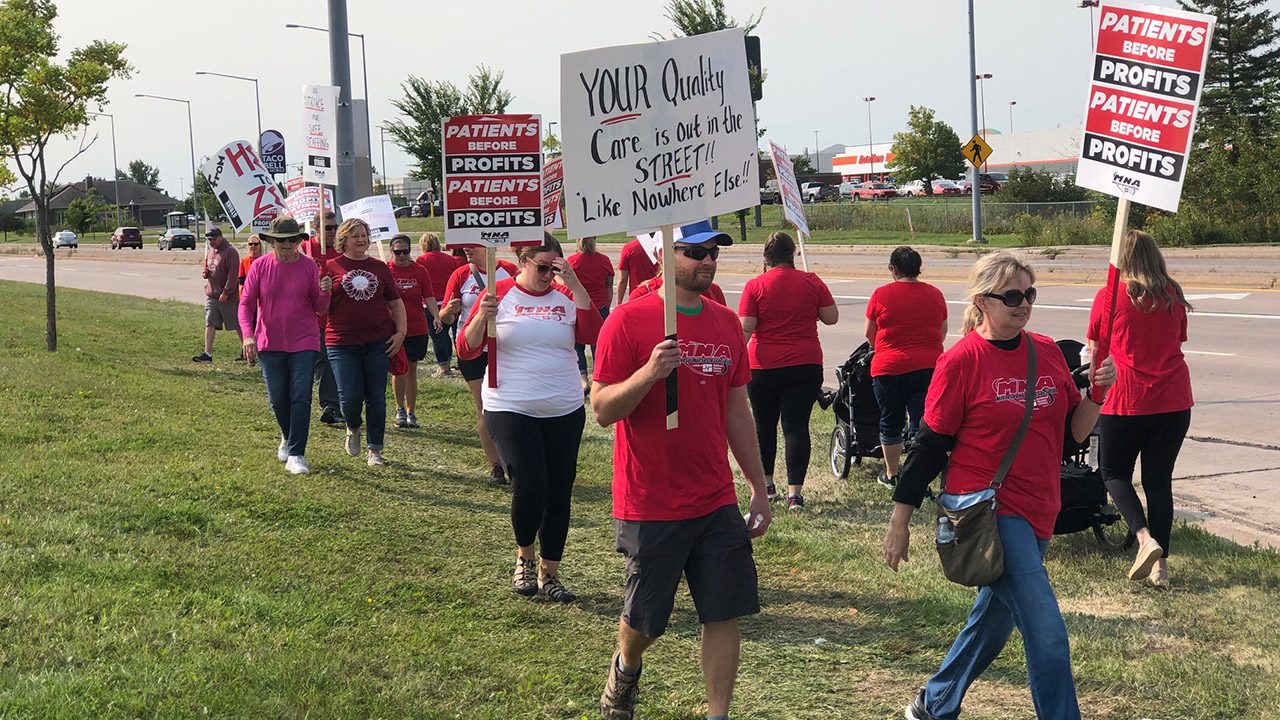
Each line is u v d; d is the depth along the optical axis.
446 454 9.73
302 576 6.14
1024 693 4.93
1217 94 54.06
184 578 5.87
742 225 42.22
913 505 4.26
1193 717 4.64
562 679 5.04
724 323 4.47
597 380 4.40
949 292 23.12
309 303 8.60
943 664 4.50
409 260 10.84
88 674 4.50
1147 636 5.49
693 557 4.38
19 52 14.25
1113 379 4.39
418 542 7.01
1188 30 4.41
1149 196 4.54
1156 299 6.07
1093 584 6.27
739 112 4.54
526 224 6.29
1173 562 6.60
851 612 5.97
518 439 6.10
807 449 8.13
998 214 43.38
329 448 9.65
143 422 9.84
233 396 12.15
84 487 7.34
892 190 85.25
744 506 8.07
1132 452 6.30
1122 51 4.59
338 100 15.52
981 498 4.12
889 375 8.19
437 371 14.92
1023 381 4.14
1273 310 18.30
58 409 10.09
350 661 4.94
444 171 6.23
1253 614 5.74
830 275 29.50
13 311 21.31
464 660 5.15
